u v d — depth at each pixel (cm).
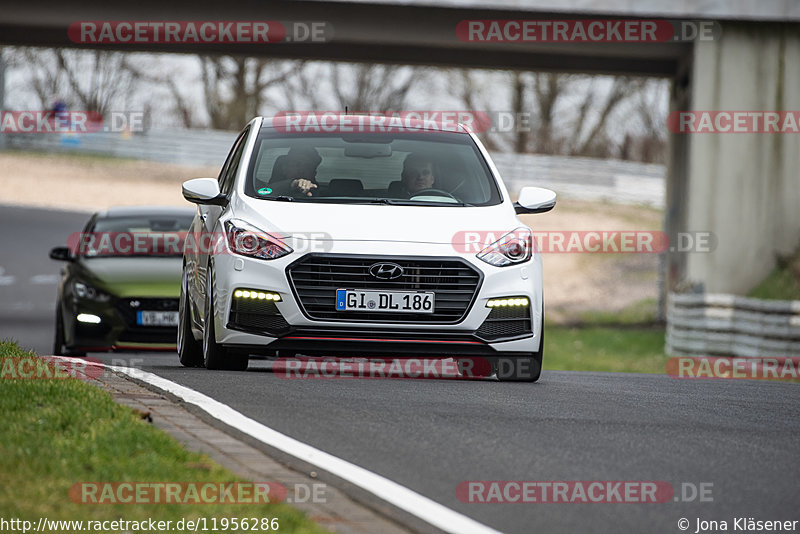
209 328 3294
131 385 2817
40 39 10319
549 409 2744
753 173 9269
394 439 2297
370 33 9512
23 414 2191
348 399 2770
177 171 18288
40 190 16775
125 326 5181
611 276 13338
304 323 3133
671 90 10912
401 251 3152
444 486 1941
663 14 8975
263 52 10512
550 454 2197
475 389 3091
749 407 2973
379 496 1836
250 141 3559
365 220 3225
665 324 11188
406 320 3148
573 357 8344
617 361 7969
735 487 1989
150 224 5744
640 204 16288
